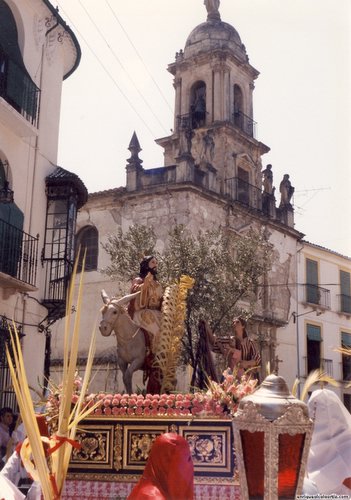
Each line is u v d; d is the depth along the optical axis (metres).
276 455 2.59
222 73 29.42
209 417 4.91
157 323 6.54
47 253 16.67
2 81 15.05
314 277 31.98
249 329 27.38
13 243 14.60
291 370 29.50
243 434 2.68
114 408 5.14
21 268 15.09
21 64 16.02
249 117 30.64
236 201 26.75
